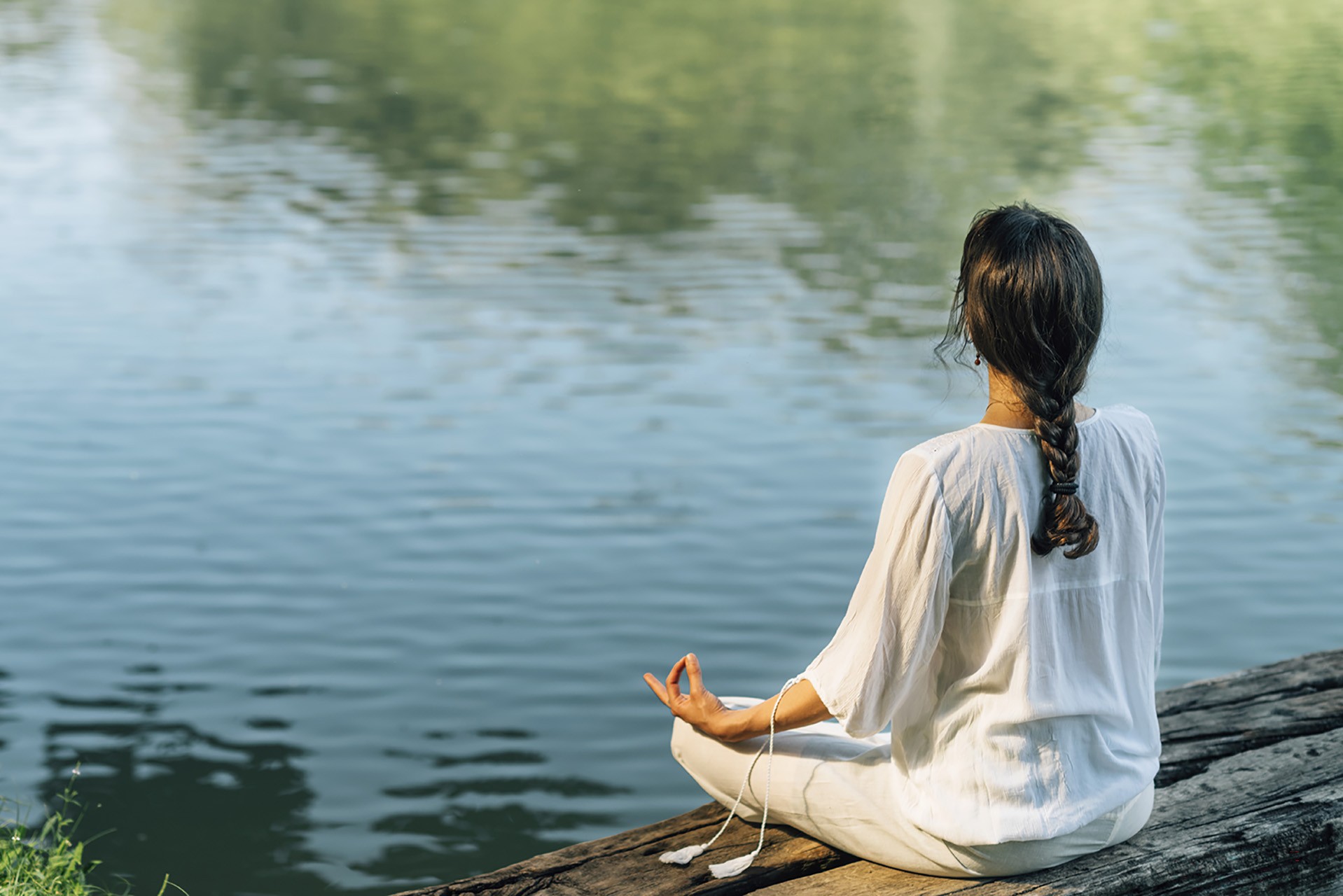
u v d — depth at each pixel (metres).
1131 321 11.52
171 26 34.50
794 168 18.89
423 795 5.21
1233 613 6.68
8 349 10.81
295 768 5.39
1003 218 2.22
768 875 2.59
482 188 17.67
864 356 10.65
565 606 6.77
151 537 7.54
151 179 17.94
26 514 7.80
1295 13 35.16
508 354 10.82
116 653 6.31
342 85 26.23
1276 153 19.58
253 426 9.22
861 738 2.37
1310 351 10.64
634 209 16.41
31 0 38.84
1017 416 2.24
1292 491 8.09
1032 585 2.22
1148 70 27.88
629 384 10.09
